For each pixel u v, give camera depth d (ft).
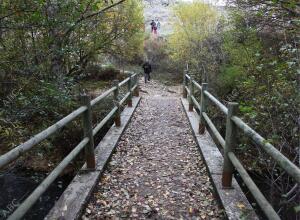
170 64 62.39
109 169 14.26
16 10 14.66
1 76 16.10
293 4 12.91
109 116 17.51
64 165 9.56
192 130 20.58
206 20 46.68
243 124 9.52
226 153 11.10
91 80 45.39
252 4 17.98
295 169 5.80
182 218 10.38
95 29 29.81
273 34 18.86
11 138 13.79
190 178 13.61
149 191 12.34
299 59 11.57
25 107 15.21
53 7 17.56
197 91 32.53
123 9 36.24
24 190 16.98
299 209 5.87
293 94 12.08
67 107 18.70
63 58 21.68
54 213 9.55
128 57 47.83
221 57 34.06
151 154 16.81
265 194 15.06
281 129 12.73
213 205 11.18
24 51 17.52
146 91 46.83
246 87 16.30
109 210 10.79
